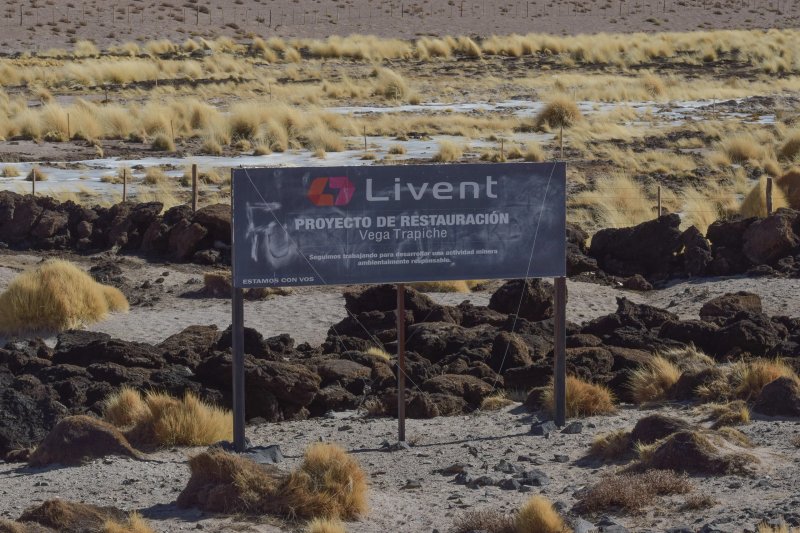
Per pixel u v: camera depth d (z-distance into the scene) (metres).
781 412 14.54
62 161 44.12
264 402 16.77
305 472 11.57
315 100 62.41
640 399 16.59
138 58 82.88
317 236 14.65
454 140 49.38
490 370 18.25
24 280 23.88
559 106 53.38
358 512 11.42
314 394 17.20
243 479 11.56
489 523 10.57
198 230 29.50
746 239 27.67
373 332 21.53
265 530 10.87
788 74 74.94
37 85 67.69
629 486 11.18
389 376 18.33
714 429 13.79
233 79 71.50
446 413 16.69
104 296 24.84
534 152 44.50
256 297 25.92
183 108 54.09
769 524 9.87
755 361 16.97
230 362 17.42
